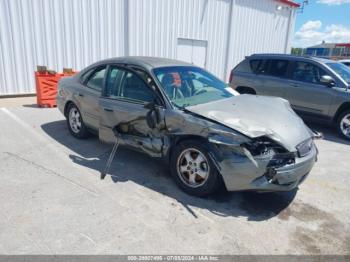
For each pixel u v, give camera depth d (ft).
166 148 11.39
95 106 14.37
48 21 27.09
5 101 25.57
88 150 15.07
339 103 19.45
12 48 25.80
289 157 9.59
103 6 30.12
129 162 13.75
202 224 9.29
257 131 9.57
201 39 41.32
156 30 35.32
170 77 12.49
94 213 9.57
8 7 24.73
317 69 20.88
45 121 20.15
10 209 9.60
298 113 21.95
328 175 13.65
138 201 10.44
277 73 22.90
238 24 45.70
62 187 11.18
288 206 10.65
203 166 10.58
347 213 10.36
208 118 10.25
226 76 47.21
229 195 11.19
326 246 8.50
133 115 12.21
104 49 31.40
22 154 14.25
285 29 56.80
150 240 8.41
